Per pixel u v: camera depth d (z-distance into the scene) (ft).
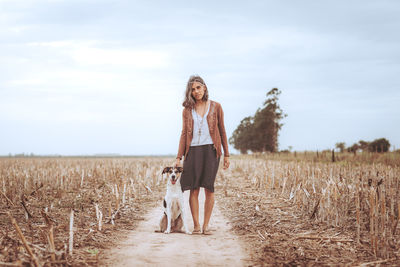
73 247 17.40
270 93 251.60
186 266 15.23
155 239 20.18
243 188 44.16
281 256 16.49
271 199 33.94
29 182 38.93
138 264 15.39
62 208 28.81
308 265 15.25
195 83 22.20
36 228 20.93
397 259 15.84
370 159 71.41
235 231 22.38
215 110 22.45
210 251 17.58
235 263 15.66
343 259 16.03
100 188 41.86
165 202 22.94
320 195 26.73
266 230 21.95
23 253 15.40
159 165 80.18
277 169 50.47
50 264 14.44
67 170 55.62
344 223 21.85
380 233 18.69
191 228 23.77
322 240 18.97
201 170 22.06
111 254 16.79
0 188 34.06
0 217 24.21
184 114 22.58
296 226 22.75
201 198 37.96
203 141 22.11
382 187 24.91
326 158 88.33
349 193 26.03
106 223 23.93
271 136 253.24
